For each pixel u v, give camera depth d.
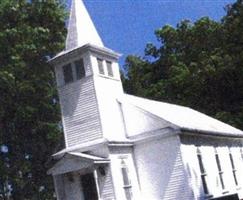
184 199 28.33
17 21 41.25
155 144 29.39
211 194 31.11
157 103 38.16
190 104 61.53
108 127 29.25
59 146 43.94
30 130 42.97
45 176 43.94
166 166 28.94
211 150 34.09
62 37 42.16
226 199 24.64
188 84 61.81
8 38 39.12
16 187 42.28
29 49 39.09
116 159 28.28
